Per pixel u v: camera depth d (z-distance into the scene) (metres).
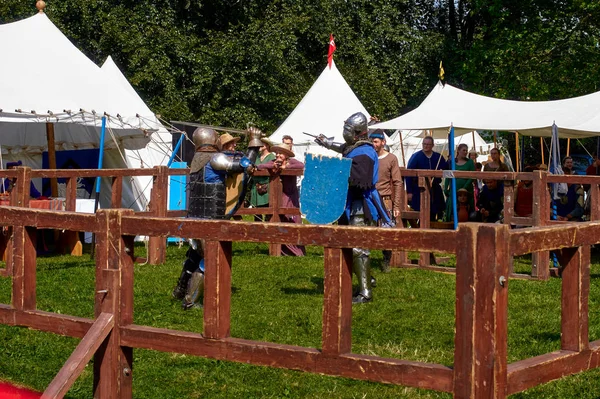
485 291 3.16
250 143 7.23
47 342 6.04
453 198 10.79
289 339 6.11
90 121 12.04
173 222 3.97
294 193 11.31
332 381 5.19
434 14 34.47
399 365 3.40
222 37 26.62
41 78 12.15
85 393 5.01
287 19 27.36
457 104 14.89
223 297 3.90
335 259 3.56
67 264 9.80
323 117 19.64
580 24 24.86
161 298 7.57
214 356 3.87
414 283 8.70
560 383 5.15
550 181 9.26
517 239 3.26
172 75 25.70
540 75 25.38
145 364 5.54
